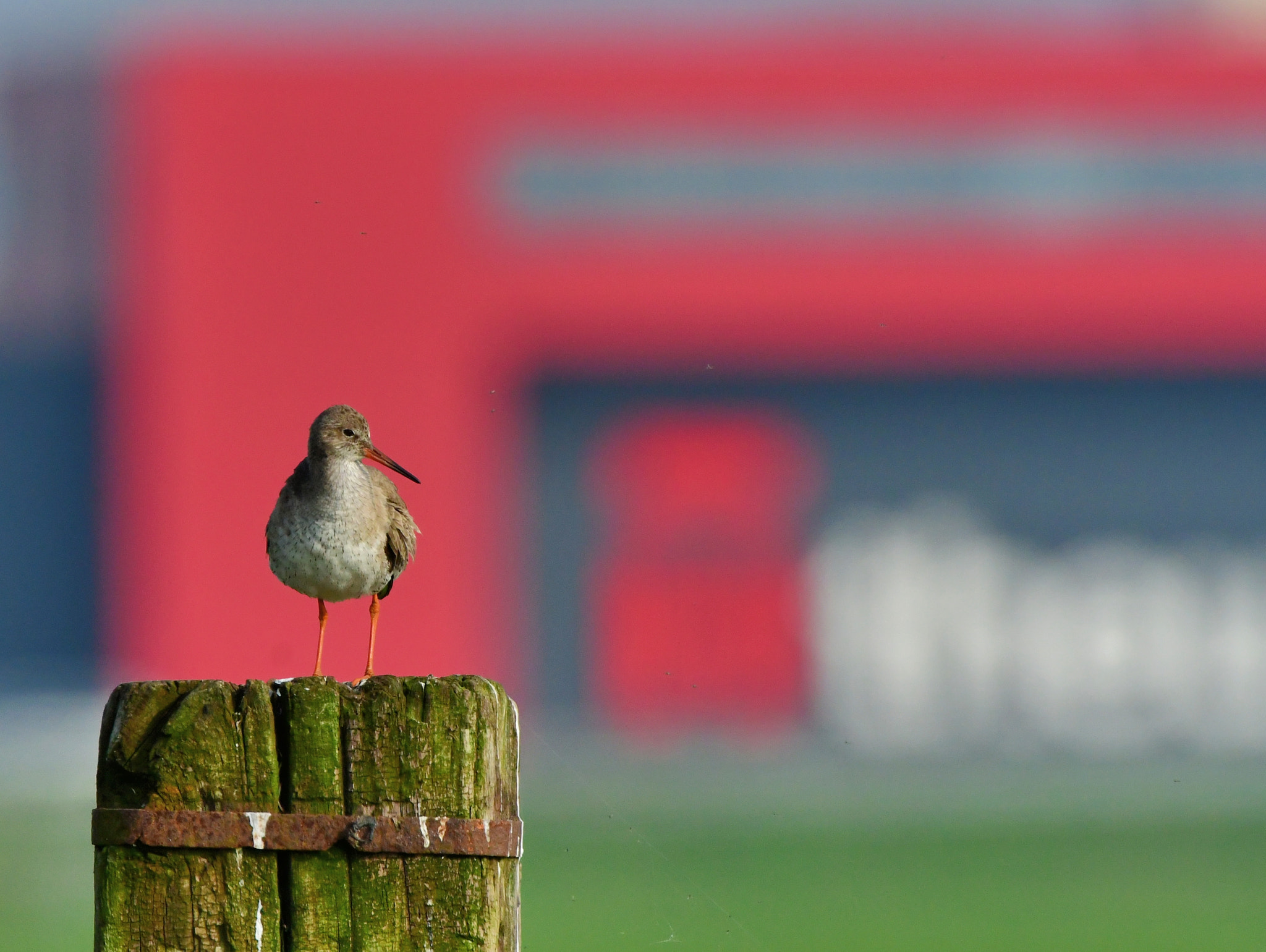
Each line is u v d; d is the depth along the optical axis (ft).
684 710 159.33
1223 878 62.03
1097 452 163.32
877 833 73.51
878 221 159.02
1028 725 160.35
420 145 155.02
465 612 153.69
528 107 156.04
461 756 15.60
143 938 15.30
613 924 42.19
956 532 162.30
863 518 162.20
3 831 65.77
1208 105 158.51
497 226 156.15
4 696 144.77
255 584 150.92
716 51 158.20
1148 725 161.38
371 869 15.40
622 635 160.04
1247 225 158.92
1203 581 163.02
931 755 149.48
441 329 154.81
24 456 168.55
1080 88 158.61
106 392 161.79
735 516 161.79
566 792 86.74
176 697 15.87
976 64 158.61
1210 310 159.22
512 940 16.03
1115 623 162.30
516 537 159.94
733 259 158.10
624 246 157.48
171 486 151.12
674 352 159.94
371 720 15.64
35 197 178.91
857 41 159.33
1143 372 162.91
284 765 15.62
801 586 161.17
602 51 157.58
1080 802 90.89
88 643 166.61
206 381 152.15
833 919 50.78
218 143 152.97
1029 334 160.15
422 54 155.22
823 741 155.43
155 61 152.66
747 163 158.20
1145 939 49.80
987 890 58.34
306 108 153.89
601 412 161.38
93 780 81.15
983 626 161.68
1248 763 132.05
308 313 153.38
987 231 158.92
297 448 152.66
